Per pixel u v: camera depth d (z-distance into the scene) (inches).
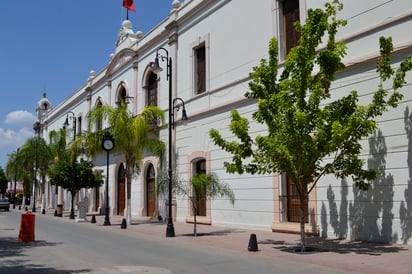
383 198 493.0
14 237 664.4
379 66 442.3
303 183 447.5
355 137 428.8
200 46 890.1
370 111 430.0
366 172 444.5
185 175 889.5
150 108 886.4
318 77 454.6
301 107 438.0
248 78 733.9
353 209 527.8
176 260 418.3
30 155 1603.1
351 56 552.7
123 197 1242.6
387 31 511.8
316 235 574.9
